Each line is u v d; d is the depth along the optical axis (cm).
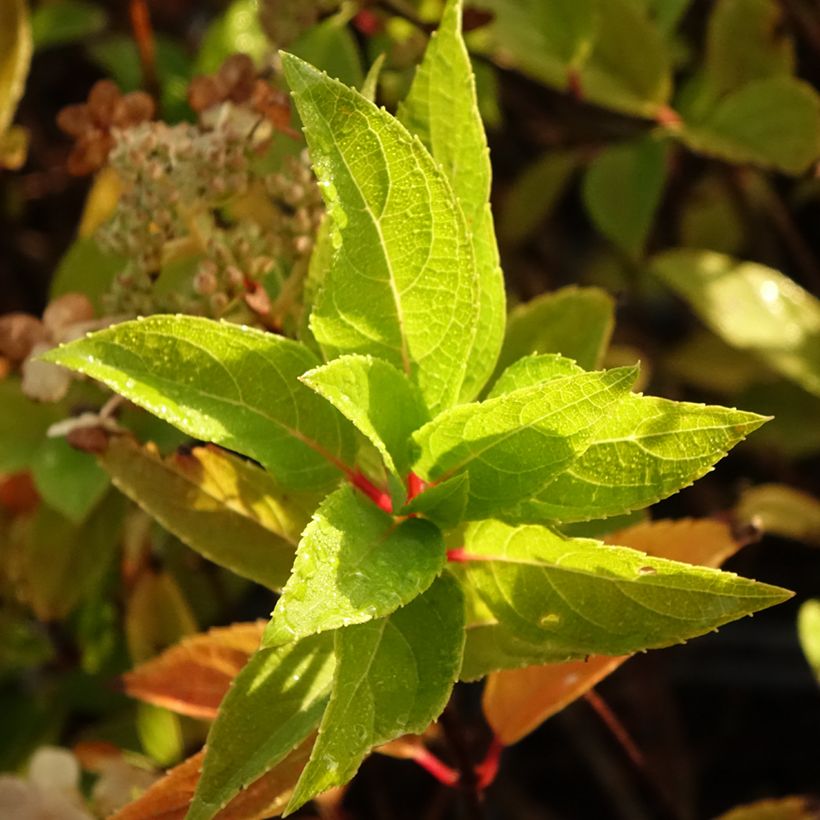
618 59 80
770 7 81
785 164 79
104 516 72
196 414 55
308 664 57
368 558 53
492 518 56
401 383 56
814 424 93
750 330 81
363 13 78
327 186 55
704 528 63
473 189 58
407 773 97
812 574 103
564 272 112
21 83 74
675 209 99
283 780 59
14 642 80
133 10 80
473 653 58
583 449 54
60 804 70
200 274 62
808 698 103
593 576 56
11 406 69
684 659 102
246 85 64
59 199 104
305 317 59
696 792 100
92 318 65
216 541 60
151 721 74
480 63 82
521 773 100
